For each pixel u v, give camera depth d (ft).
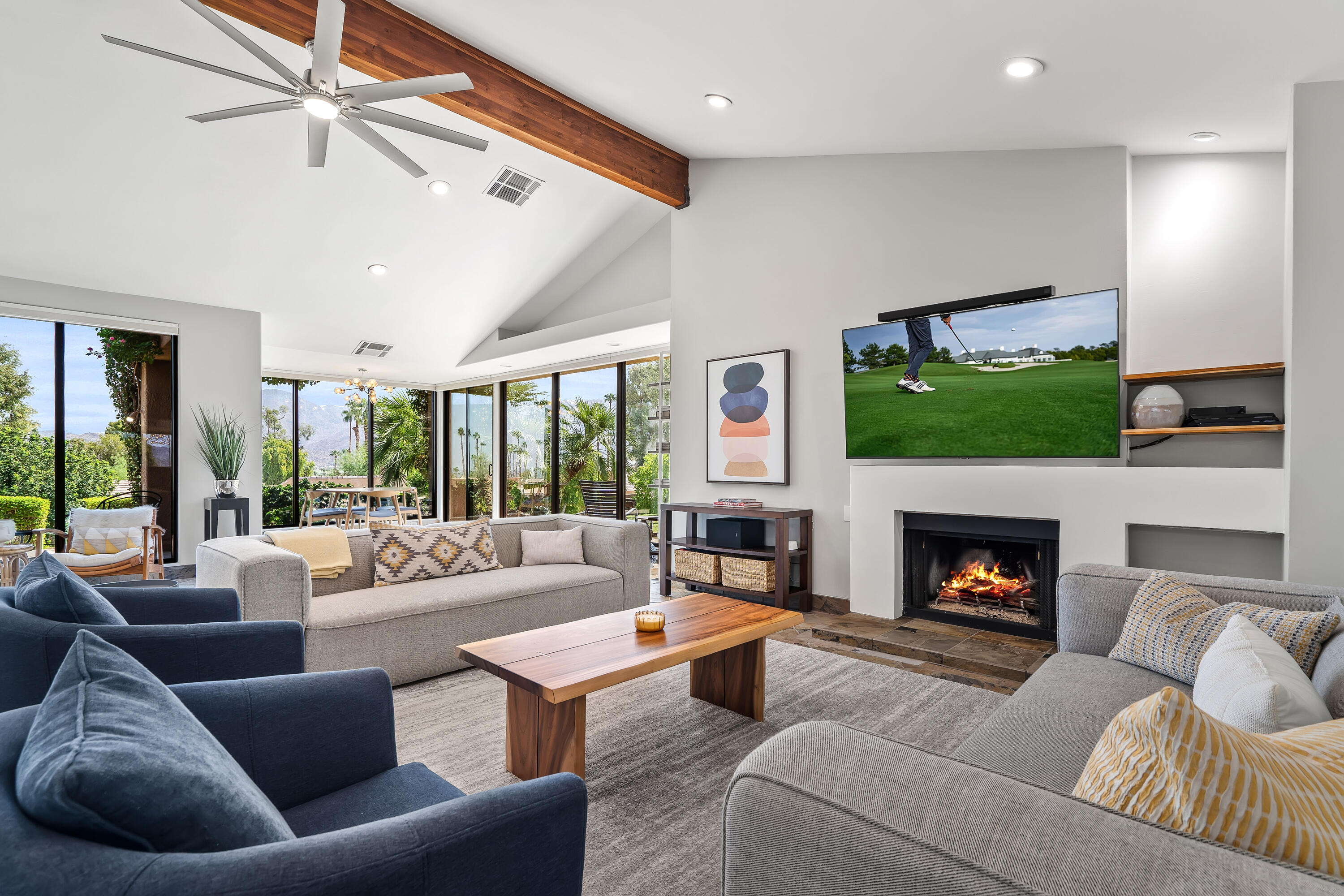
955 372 13.05
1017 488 12.37
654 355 23.58
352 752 4.99
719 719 9.37
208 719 4.41
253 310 21.29
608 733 8.91
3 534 15.93
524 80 13.79
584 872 5.99
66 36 11.97
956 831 2.35
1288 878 1.94
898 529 14.10
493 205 19.08
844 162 15.46
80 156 14.48
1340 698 4.91
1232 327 11.57
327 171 16.51
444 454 33.94
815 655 12.25
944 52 9.56
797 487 16.16
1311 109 9.09
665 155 17.42
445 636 11.14
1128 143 11.80
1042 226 12.83
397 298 22.38
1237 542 11.05
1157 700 2.63
